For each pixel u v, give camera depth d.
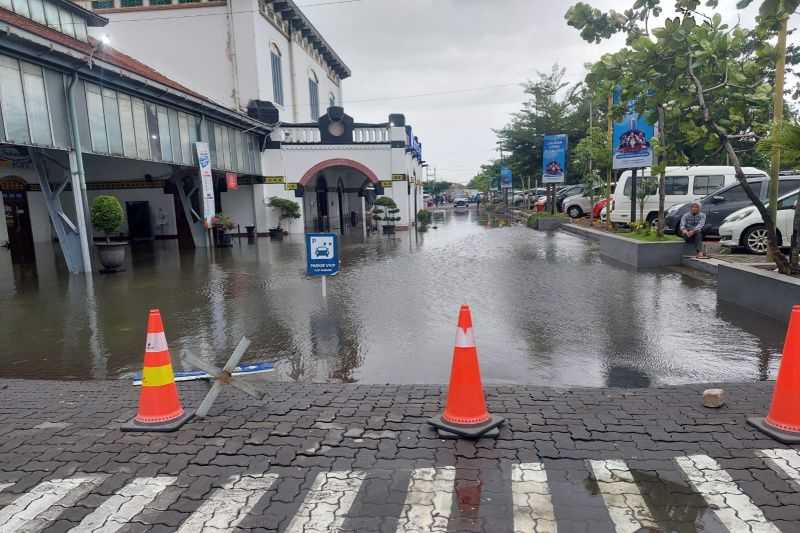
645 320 7.50
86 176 24.23
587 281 10.74
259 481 3.38
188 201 20.17
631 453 3.61
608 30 8.76
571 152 34.59
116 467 3.58
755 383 4.91
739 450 3.62
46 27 14.86
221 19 24.95
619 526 2.85
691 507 3.01
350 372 5.62
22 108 11.16
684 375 5.35
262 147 25.22
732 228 11.99
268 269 13.65
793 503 3.03
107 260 13.49
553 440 3.81
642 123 14.75
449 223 33.28
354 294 9.88
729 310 7.96
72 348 6.77
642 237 14.23
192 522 2.97
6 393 5.07
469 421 3.92
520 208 51.72
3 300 10.05
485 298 9.30
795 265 7.58
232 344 6.77
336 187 33.44
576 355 6.04
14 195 21.67
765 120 8.85
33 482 3.42
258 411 4.44
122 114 14.66
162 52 25.55
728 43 7.99
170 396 4.22
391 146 26.44
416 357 6.08
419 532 2.84
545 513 2.98
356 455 3.67
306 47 33.03
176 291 10.66
